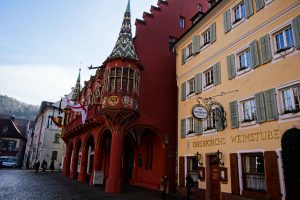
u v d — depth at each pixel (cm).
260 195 1226
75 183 2425
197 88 1856
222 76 1625
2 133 6359
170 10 2542
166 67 2355
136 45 2259
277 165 1170
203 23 1908
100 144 2355
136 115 2039
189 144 1867
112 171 1927
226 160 1480
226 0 1659
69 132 3150
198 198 1670
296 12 1212
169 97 2295
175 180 2103
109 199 1574
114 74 2036
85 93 3303
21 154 6856
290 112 1151
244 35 1495
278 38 1303
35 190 1842
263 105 1282
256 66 1364
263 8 1392
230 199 1388
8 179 2572
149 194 1850
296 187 961
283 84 1208
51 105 5116
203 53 1862
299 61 1155
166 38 2436
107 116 1991
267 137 1242
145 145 2425
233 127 1452
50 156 5119
